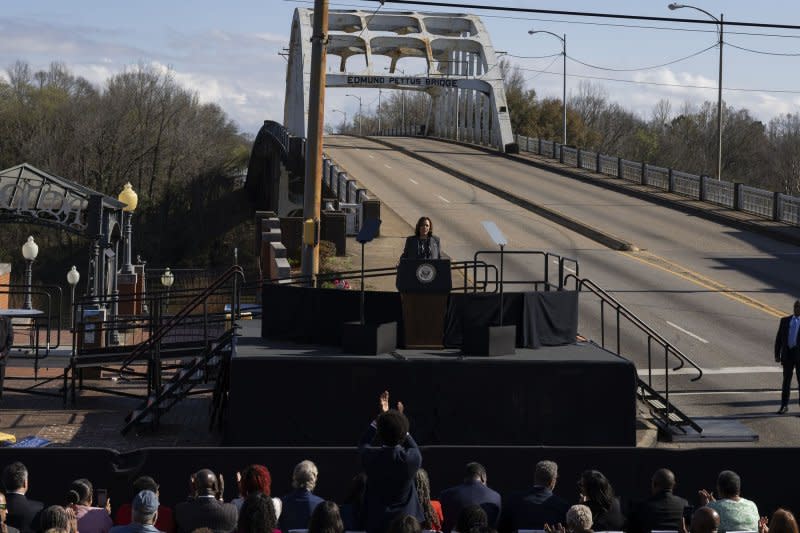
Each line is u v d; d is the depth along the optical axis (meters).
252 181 118.69
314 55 23.42
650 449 13.62
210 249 122.06
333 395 16.16
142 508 9.10
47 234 100.50
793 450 13.66
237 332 19.45
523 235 42.50
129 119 124.81
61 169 120.38
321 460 13.27
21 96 148.62
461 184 63.16
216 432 18.41
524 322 17.53
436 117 133.12
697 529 8.73
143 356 20.31
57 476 12.91
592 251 39.12
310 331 17.94
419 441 16.12
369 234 16.64
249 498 8.24
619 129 193.50
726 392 21.25
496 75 98.12
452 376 16.19
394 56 117.38
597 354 17.05
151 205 125.19
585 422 16.27
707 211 49.44
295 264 38.91
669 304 29.94
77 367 20.69
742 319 28.19
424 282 17.05
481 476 10.97
